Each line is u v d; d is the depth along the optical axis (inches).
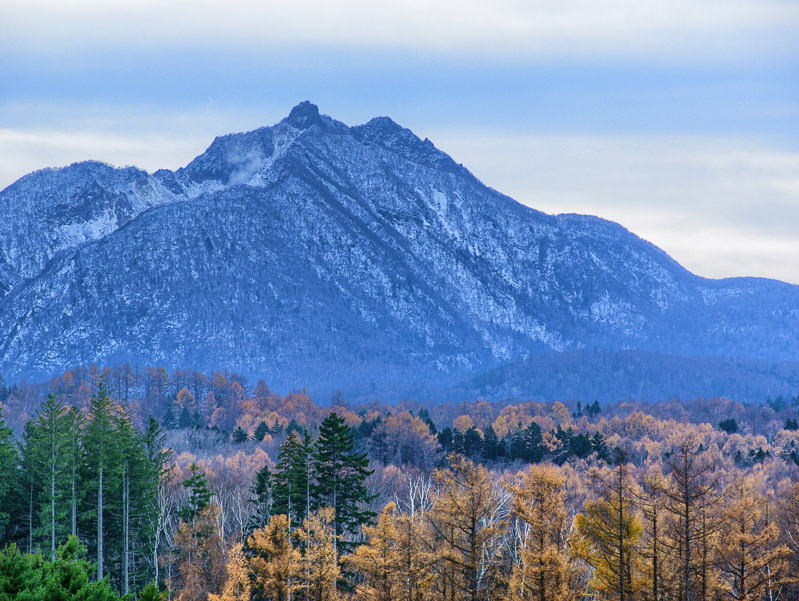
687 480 6584.6
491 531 6619.1
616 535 6668.3
